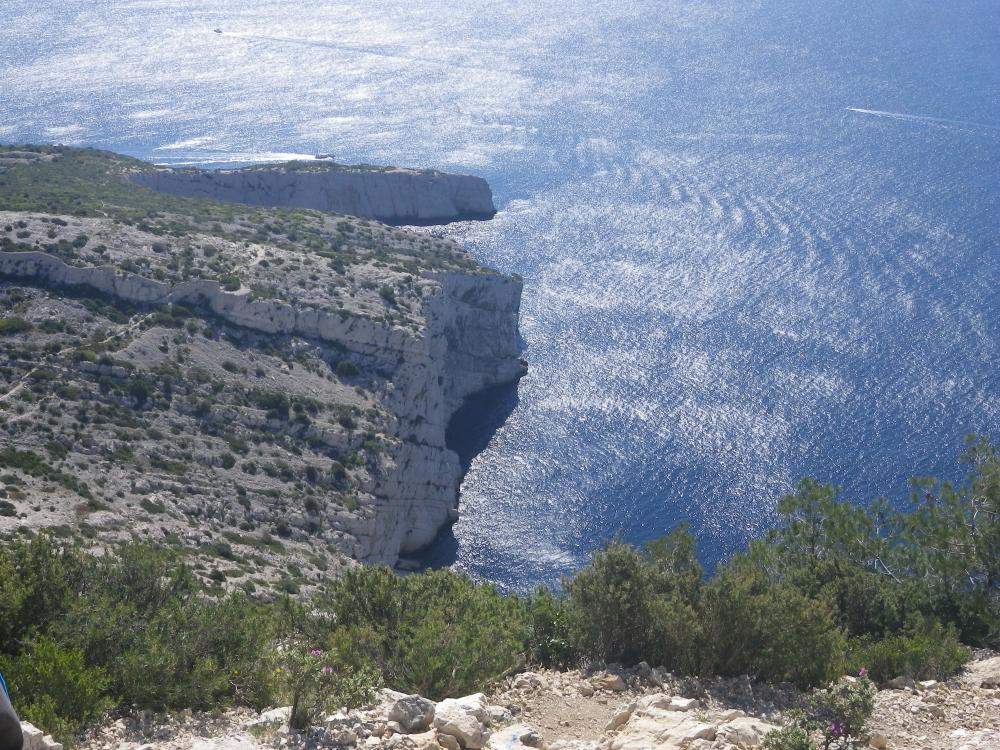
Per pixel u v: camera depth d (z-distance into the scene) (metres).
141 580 16.17
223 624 15.27
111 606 14.98
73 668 13.02
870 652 19.11
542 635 18.52
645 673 17.11
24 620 14.35
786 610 18.08
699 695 16.53
